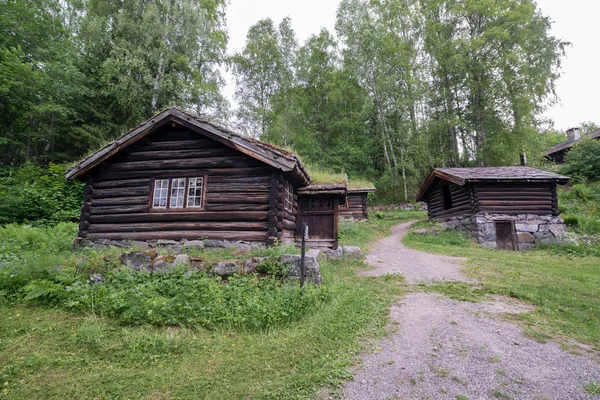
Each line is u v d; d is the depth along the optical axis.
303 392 3.01
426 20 29.84
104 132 20.39
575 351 3.89
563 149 29.42
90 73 21.06
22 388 3.06
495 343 4.09
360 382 3.23
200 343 4.04
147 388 3.11
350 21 28.36
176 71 22.77
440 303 5.64
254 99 29.84
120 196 8.77
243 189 8.19
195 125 8.11
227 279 5.85
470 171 16.06
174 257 6.06
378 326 4.60
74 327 4.29
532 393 3.06
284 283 5.79
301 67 33.97
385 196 29.66
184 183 8.58
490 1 26.02
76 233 10.36
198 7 22.36
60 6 22.98
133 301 4.77
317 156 31.02
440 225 16.08
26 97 17.45
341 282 6.82
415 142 28.06
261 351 3.81
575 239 12.81
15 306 4.82
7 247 7.46
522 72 25.12
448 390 3.10
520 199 14.68
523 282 7.00
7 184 14.55
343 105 32.81
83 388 3.09
